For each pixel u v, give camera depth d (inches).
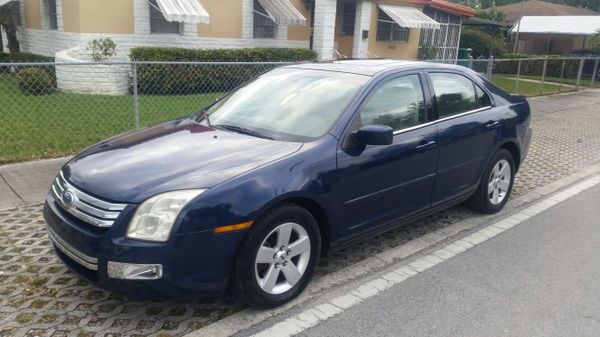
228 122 165.5
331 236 147.1
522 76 954.7
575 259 174.6
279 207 130.8
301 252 139.0
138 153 140.3
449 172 183.5
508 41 1350.9
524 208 225.3
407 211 171.6
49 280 145.1
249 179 126.2
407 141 164.4
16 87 453.7
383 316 135.6
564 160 318.3
